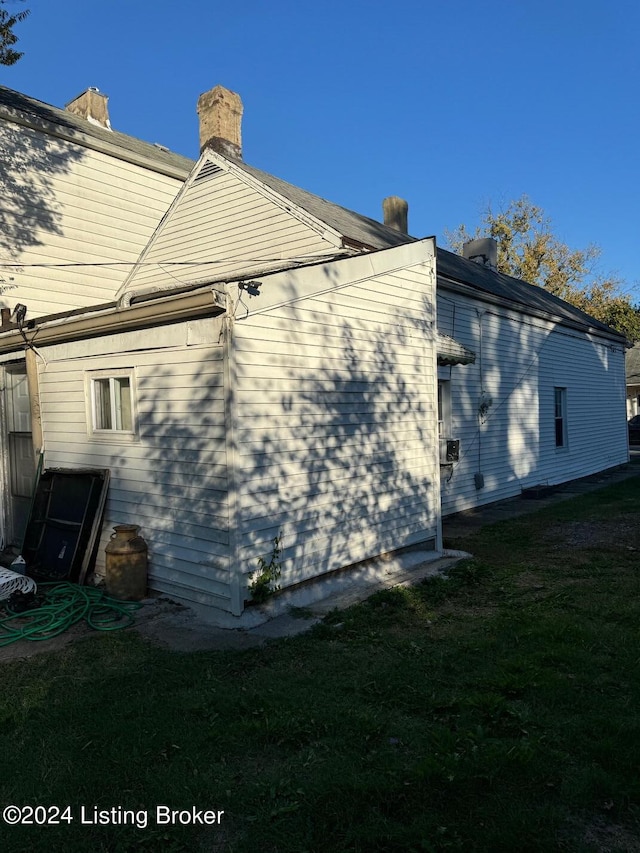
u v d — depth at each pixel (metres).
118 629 5.21
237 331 5.37
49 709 3.76
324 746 3.32
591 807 2.79
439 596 6.13
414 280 7.84
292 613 5.64
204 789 2.96
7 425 8.14
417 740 3.36
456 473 11.44
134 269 11.06
